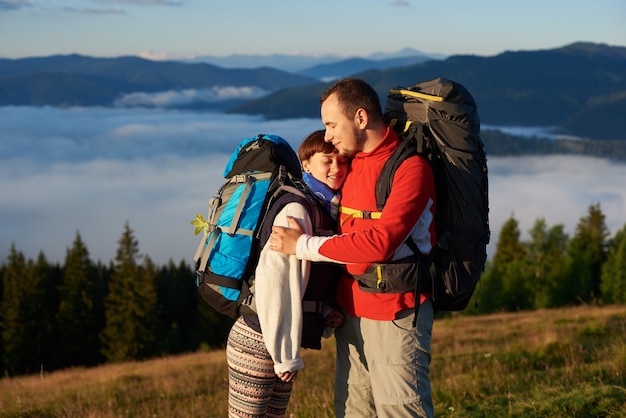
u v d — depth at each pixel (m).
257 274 2.94
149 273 54.97
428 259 3.00
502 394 5.81
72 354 54.84
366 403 3.36
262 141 3.13
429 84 3.08
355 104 2.98
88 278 56.41
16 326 53.25
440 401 5.86
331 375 9.80
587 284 46.38
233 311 3.06
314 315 3.12
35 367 54.16
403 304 3.03
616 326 11.02
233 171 3.15
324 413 5.35
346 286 3.19
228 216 3.00
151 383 11.61
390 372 3.07
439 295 3.06
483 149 3.04
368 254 2.80
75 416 7.93
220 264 2.98
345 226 3.11
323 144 3.16
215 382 10.94
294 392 7.55
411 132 3.03
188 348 55.22
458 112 2.93
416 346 3.07
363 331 3.18
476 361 8.84
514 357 8.45
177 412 7.83
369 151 3.06
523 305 45.78
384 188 2.97
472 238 3.01
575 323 13.63
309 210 3.03
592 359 7.48
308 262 2.99
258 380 3.07
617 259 44.72
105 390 10.77
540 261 58.62
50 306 56.00
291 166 3.15
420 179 2.88
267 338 2.93
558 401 4.92
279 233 2.90
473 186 2.96
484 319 23.17
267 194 3.02
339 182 3.23
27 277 54.22
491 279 45.72
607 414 4.54
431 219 3.00
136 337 52.53
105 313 56.88
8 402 9.10
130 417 8.03
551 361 7.95
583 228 57.72
